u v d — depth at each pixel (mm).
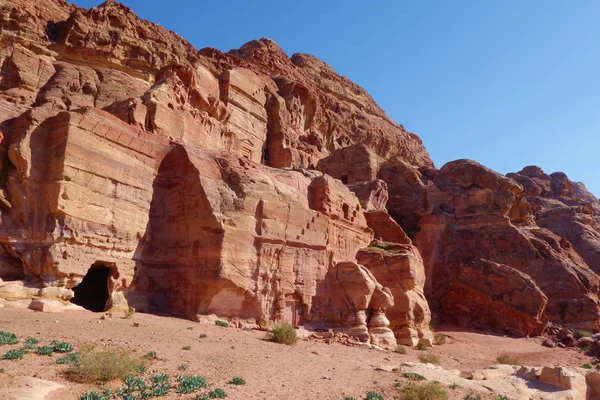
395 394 12859
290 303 25531
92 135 20688
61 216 19062
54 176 19281
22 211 18984
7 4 48844
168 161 24625
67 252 18906
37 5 53625
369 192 43656
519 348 35250
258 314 23531
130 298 21594
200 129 33625
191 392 10742
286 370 14258
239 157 26766
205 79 45688
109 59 53281
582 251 66562
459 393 14625
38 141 19719
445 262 50594
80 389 10031
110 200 21109
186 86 37062
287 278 25297
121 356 11789
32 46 49031
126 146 22422
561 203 86875
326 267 28188
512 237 51812
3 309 16688
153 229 23531
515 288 43188
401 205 56000
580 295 49312
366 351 22562
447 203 54906
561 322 48406
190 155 24359
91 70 50906
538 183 98250
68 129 19672
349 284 27688
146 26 60719
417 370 16875
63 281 18828
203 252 22547
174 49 61406
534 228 56562
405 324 29953
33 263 18688
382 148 86562
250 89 51906
